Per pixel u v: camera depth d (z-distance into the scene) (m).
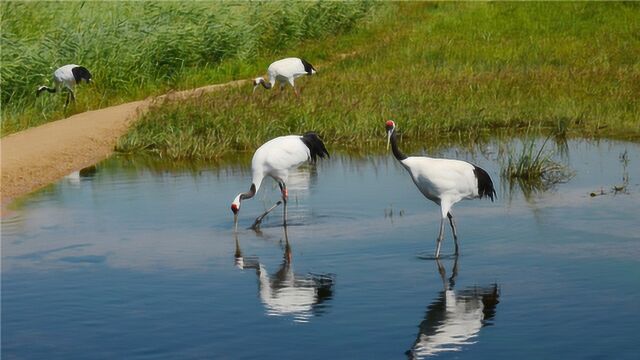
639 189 13.87
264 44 30.20
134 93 24.02
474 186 11.15
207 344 8.27
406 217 12.64
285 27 30.86
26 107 21.80
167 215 13.14
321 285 9.86
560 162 16.00
